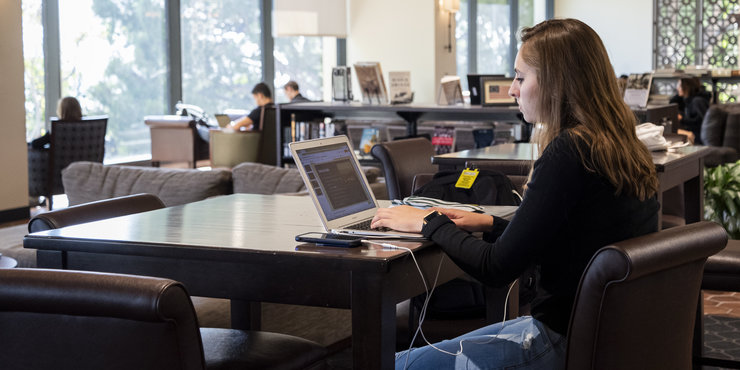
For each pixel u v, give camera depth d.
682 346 2.08
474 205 2.54
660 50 17.97
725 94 15.79
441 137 8.16
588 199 1.97
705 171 6.21
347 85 8.80
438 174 3.17
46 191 9.06
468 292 3.46
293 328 3.62
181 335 1.66
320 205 2.26
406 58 12.91
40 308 1.69
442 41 12.94
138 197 3.04
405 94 8.45
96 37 11.52
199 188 5.23
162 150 11.73
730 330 4.58
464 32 17.03
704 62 17.55
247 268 2.11
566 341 1.95
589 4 18.64
